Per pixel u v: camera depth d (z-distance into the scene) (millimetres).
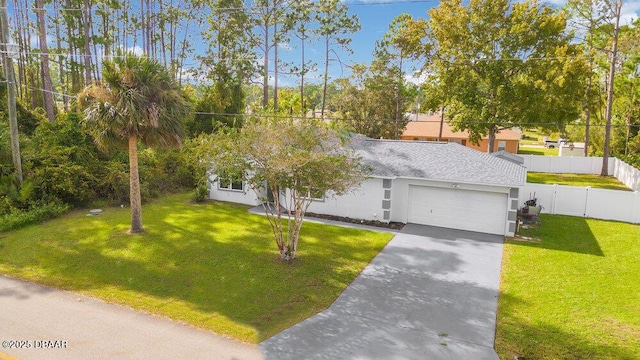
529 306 9781
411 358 7566
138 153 22000
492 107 27875
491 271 12062
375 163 17734
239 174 11367
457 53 28266
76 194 17844
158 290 10320
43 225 15516
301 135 10891
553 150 49031
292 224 16656
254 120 11914
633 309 9609
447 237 15445
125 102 12672
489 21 27125
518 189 15367
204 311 9258
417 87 37500
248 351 7664
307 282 10992
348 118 37469
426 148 18531
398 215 17531
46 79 26781
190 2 35594
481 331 8602
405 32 30750
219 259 12438
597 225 17547
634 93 34812
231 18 34938
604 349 7891
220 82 33469
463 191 16391
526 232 16312
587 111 31328
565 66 23672
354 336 8336
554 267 12391
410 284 11047
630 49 31656
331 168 10891
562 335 8430
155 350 7590
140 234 14562
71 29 34156
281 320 8945
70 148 18641
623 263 12742
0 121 20516
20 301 9531
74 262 12000
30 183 16422
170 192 22359
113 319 8766
